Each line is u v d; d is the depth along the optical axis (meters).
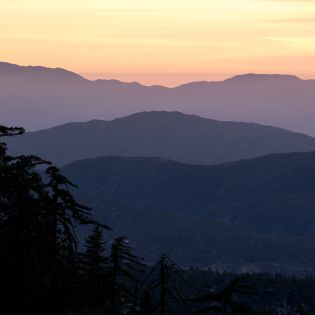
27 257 68.38
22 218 67.69
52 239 70.56
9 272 67.69
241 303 74.94
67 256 72.75
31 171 69.94
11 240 67.50
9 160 68.94
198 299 76.00
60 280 72.50
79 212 73.00
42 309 70.00
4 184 67.12
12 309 67.56
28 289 68.69
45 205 69.88
